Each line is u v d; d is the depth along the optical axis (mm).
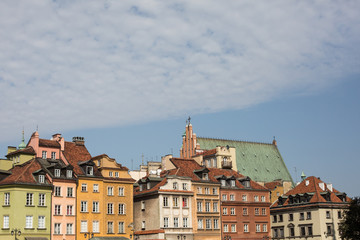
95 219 95188
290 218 129500
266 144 168000
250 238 113750
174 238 101062
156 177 108375
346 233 106000
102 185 97562
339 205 125562
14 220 84875
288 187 145375
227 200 113250
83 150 103750
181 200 104688
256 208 117062
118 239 94125
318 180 132375
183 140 156250
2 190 87250
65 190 92312
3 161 94375
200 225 106438
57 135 103375
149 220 103812
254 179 152625
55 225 89750
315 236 122125
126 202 100562
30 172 89938
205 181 110062
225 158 136000
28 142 99750
